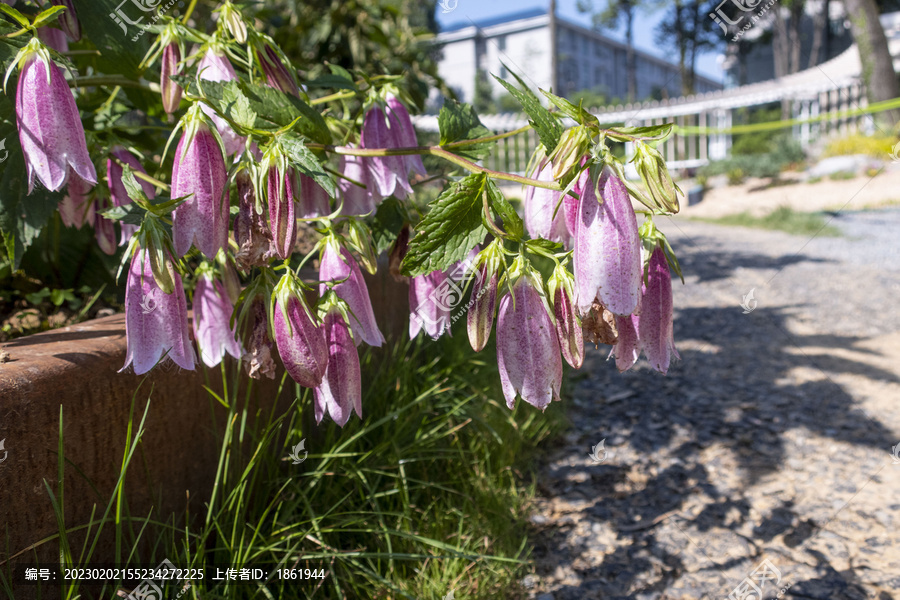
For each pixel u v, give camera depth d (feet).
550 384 3.12
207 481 5.52
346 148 4.50
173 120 6.39
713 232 17.06
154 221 3.48
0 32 4.23
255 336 3.67
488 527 7.11
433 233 3.21
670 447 9.45
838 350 11.52
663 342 3.22
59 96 3.53
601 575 6.73
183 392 5.14
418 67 14.88
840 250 15.96
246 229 3.52
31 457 3.76
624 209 2.72
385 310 8.86
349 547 6.70
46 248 7.17
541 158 3.59
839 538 7.06
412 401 8.02
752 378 11.15
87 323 5.48
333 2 14.38
